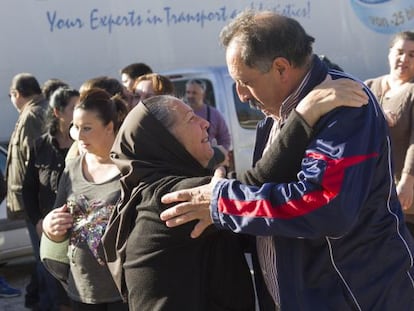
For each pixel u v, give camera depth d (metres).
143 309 2.50
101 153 3.44
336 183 2.17
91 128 3.42
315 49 10.92
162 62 9.95
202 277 2.48
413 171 4.42
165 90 4.93
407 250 2.40
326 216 2.16
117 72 9.72
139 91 4.91
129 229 2.57
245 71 2.30
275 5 10.55
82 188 3.43
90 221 3.35
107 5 9.61
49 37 9.33
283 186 2.23
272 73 2.29
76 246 3.37
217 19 10.22
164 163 2.52
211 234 2.49
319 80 2.34
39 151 4.70
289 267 2.35
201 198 2.34
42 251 3.54
